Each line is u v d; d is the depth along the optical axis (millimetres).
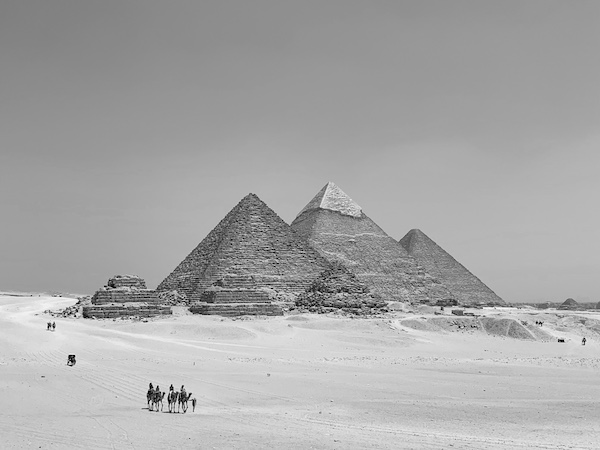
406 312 178500
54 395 56500
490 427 45844
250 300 153250
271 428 43125
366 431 42688
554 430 44812
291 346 110875
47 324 118312
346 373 77562
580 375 80000
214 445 37188
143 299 147625
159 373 71562
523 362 95812
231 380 68250
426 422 47656
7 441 38062
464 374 79688
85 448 36312
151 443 37719
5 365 76312
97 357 86438
